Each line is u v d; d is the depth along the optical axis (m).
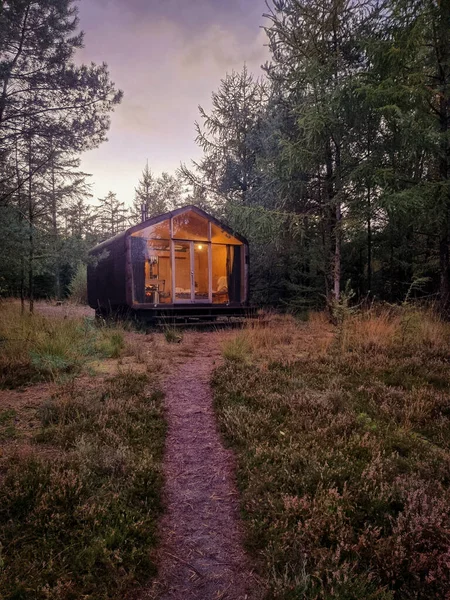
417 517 2.55
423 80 9.70
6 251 9.53
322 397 5.03
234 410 4.69
